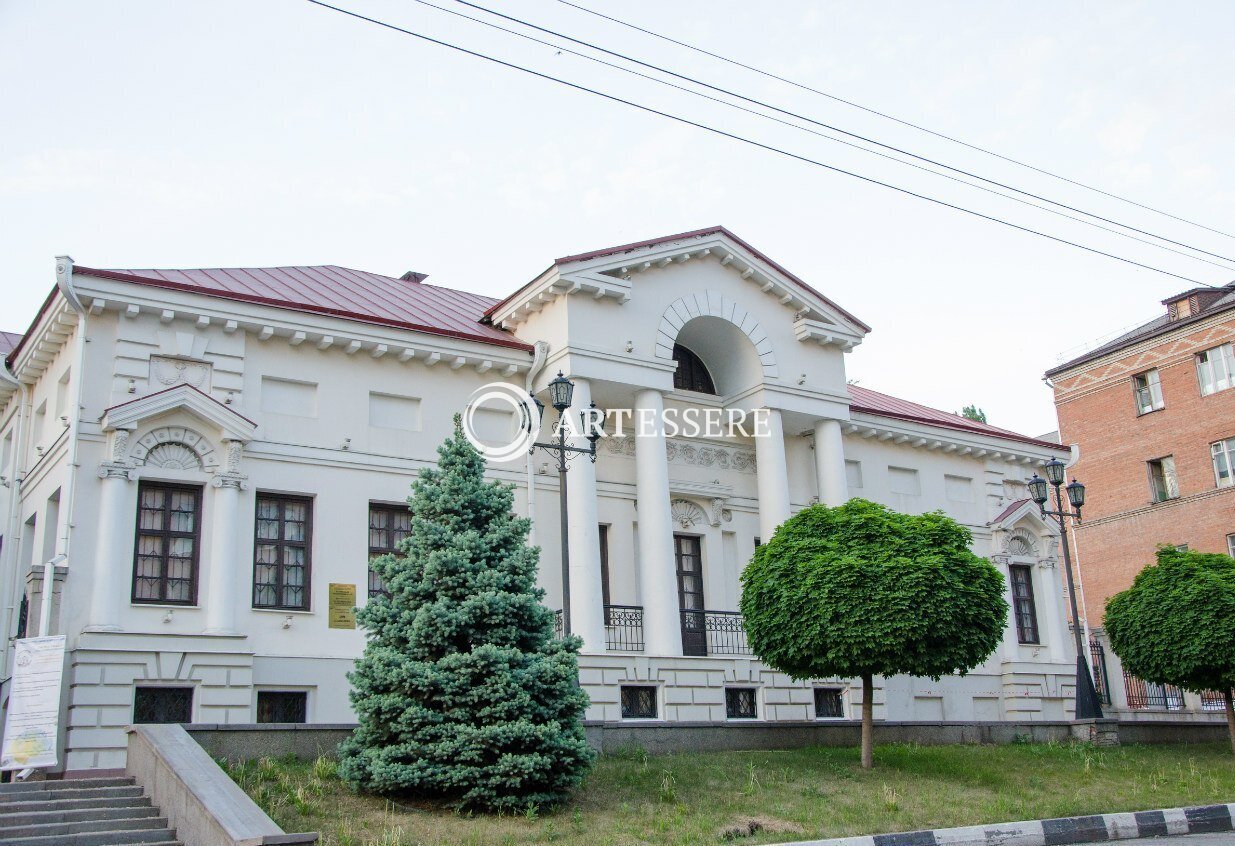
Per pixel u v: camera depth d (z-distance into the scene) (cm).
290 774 1538
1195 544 4106
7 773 1827
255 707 1983
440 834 1345
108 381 1981
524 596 1595
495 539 1630
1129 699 3447
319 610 2081
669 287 2541
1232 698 2448
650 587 2345
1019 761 2078
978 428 3194
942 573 1875
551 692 1568
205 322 2072
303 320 2167
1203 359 4184
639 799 1584
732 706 2386
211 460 2036
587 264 2378
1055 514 2623
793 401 2662
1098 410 4522
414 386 2302
